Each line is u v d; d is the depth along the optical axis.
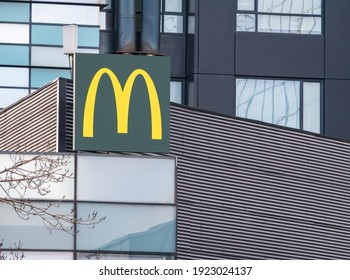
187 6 89.56
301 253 67.62
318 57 90.00
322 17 90.44
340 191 69.69
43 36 86.94
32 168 58.84
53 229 58.88
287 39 89.62
